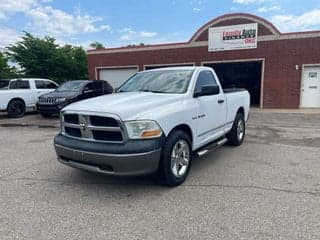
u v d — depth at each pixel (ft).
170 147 13.48
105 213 11.53
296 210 11.53
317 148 22.02
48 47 86.79
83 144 13.09
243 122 23.53
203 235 9.85
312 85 51.19
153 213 11.48
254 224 10.50
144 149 12.32
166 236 9.82
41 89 47.03
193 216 11.18
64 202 12.59
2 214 11.52
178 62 59.88
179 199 12.74
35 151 21.94
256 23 52.54
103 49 67.36
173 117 13.73
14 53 83.41
